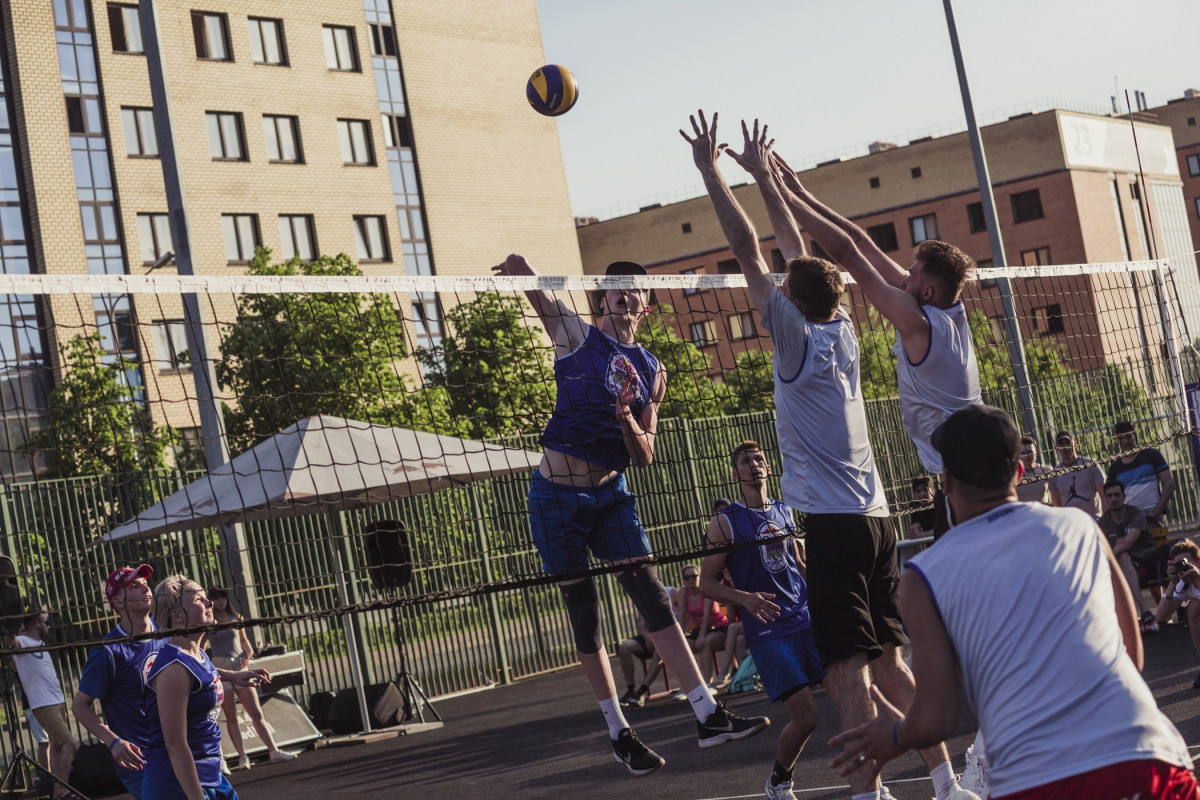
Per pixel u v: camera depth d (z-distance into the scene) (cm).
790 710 624
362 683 1309
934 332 505
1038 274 820
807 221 532
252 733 1210
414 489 1147
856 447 512
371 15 4456
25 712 1022
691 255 6894
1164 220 6912
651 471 1681
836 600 503
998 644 300
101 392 2109
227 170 3931
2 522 1134
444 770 999
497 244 4659
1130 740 289
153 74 1220
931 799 664
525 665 1642
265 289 534
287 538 1388
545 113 736
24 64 3553
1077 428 1366
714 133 537
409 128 4509
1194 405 1084
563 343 597
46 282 480
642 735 1039
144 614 557
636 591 610
